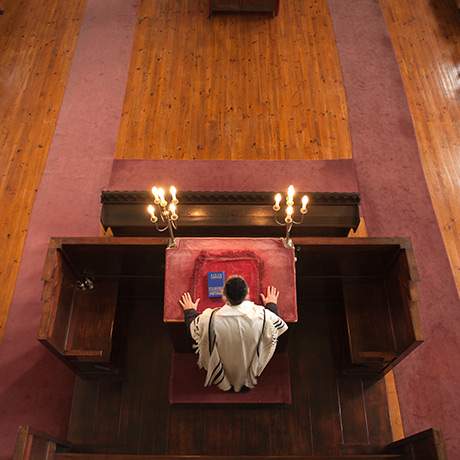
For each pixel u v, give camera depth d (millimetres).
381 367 3840
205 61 6621
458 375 4250
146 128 5926
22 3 7332
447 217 5203
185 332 3336
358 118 6020
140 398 4020
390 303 3805
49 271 3283
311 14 7188
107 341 3695
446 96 6254
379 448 3818
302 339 4281
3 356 4309
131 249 3514
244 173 5512
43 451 2941
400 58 6664
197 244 3254
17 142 5777
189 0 7355
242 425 3896
